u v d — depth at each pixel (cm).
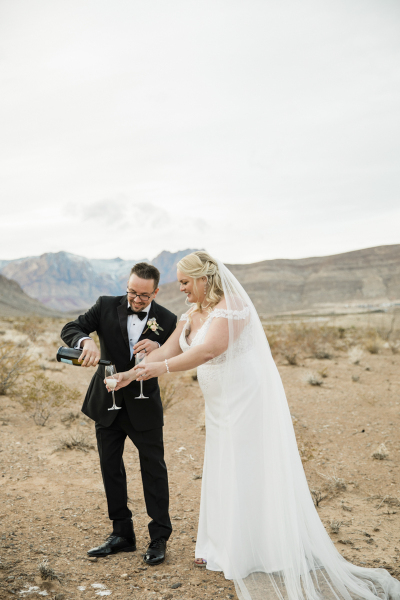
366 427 704
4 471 493
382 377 1077
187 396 914
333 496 469
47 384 767
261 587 282
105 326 335
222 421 307
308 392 923
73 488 459
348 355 1423
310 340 1546
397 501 453
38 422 682
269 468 301
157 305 346
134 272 316
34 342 1579
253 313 317
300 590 272
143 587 284
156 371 289
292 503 290
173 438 655
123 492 336
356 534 376
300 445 623
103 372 334
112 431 337
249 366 308
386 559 330
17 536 345
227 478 303
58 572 295
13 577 283
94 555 323
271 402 308
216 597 274
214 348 294
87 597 268
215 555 306
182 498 451
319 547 296
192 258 308
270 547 295
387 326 2283
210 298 307
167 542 355
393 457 584
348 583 283
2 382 831
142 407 325
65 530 362
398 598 269
